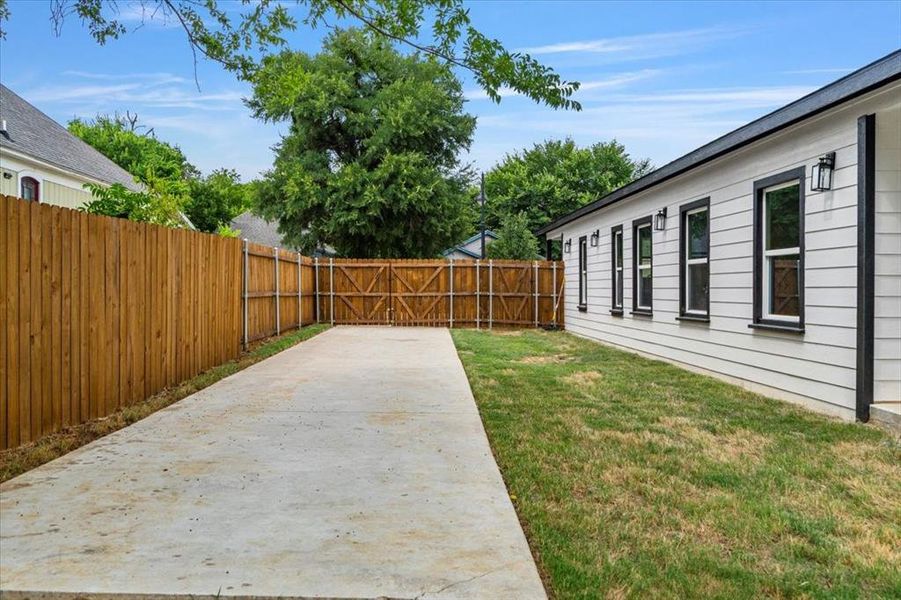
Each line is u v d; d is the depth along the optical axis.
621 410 5.64
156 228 6.18
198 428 4.79
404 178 21.05
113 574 2.33
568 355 9.86
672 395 6.41
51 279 4.45
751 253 6.81
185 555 2.51
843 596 2.38
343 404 5.77
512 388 6.70
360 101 22.59
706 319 7.79
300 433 4.66
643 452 4.27
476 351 10.20
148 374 6.00
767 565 2.65
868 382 5.14
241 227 34.47
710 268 7.73
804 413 5.60
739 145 6.65
